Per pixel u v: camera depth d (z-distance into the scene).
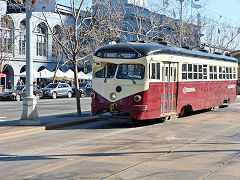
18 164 7.56
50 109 22.08
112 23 25.67
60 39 38.00
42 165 7.46
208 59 18.72
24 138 11.10
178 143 10.13
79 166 7.35
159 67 13.90
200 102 17.77
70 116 16.66
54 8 13.10
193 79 16.88
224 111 20.44
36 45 48.16
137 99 13.03
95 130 12.98
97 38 26.28
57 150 9.09
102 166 7.35
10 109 22.41
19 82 42.03
